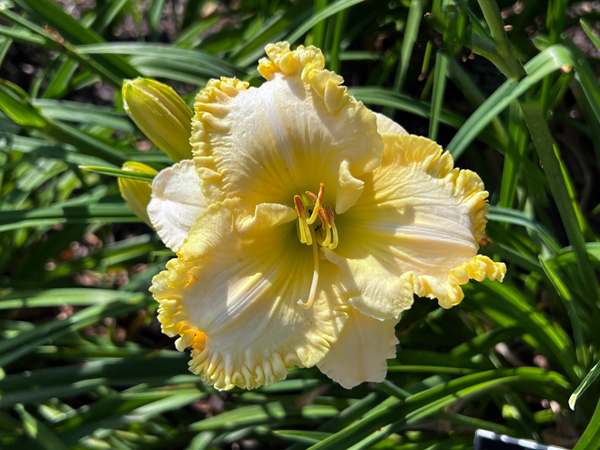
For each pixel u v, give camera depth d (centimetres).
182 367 37
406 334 42
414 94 53
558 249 34
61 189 55
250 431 40
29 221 37
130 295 41
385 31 49
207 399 49
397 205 26
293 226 30
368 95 40
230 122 26
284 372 25
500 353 45
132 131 45
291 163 26
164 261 47
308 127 26
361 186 26
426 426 40
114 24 61
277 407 39
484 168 48
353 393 40
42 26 42
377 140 26
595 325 35
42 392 36
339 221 29
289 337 26
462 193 26
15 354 37
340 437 31
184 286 26
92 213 38
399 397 33
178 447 46
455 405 37
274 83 27
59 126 40
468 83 41
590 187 50
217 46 55
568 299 33
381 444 38
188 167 30
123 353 43
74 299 41
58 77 49
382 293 25
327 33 41
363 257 27
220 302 26
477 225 26
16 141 44
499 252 35
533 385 38
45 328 38
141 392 39
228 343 25
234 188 26
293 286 27
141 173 32
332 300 26
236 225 26
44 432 36
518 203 42
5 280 48
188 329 26
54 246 50
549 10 33
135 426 42
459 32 25
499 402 40
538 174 37
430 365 37
